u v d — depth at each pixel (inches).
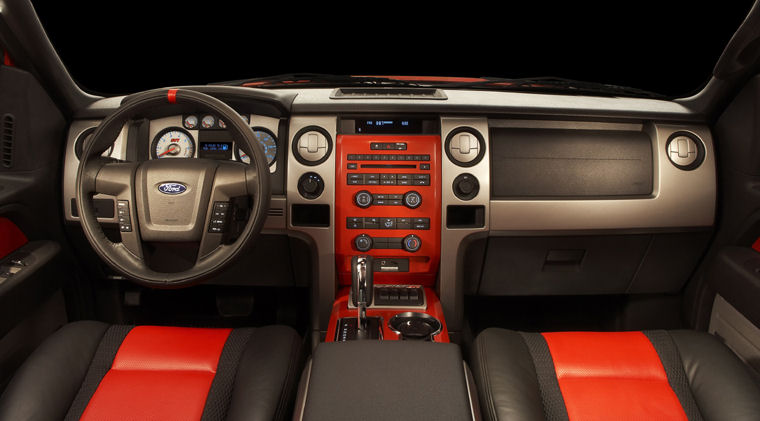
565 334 56.9
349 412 42.3
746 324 70.9
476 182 74.7
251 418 43.3
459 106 75.4
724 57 67.0
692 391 48.4
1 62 65.9
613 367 51.1
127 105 56.2
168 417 45.8
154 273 56.3
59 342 51.5
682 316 89.4
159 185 56.6
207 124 76.5
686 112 78.0
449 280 76.3
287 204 75.3
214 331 57.1
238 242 56.6
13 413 42.7
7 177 68.4
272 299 98.7
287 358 51.9
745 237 73.5
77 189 56.7
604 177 77.2
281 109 74.1
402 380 46.0
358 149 74.4
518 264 82.1
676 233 79.4
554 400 48.3
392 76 92.4
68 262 81.6
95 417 45.2
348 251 75.7
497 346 53.3
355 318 68.5
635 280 84.5
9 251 72.4
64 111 79.0
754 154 69.9
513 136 76.6
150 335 55.3
